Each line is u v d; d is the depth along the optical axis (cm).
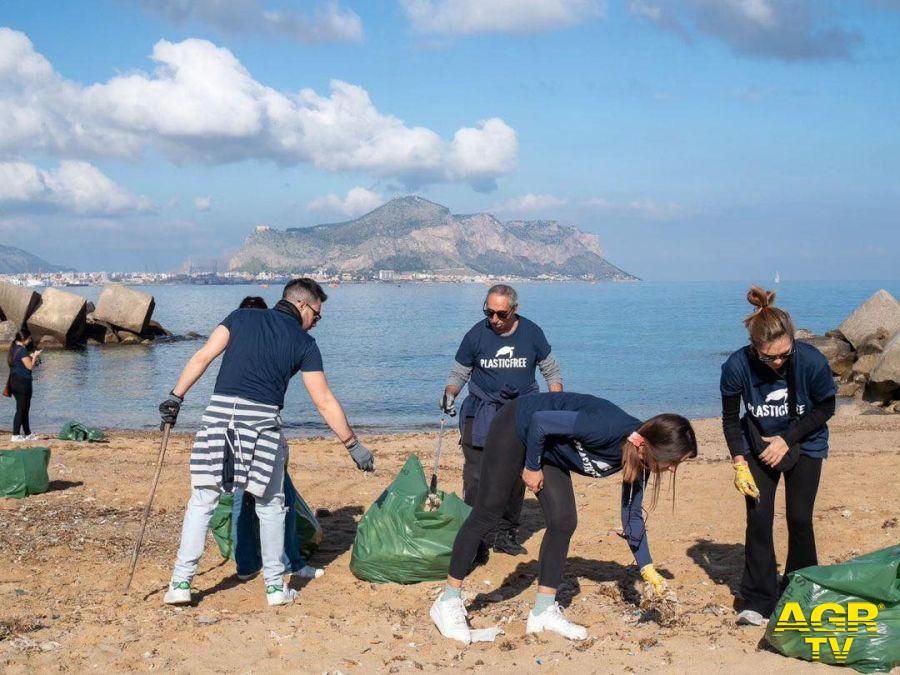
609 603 545
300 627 496
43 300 3988
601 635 479
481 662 440
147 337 4466
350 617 516
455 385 646
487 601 555
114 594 556
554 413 452
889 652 410
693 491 891
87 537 697
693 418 2217
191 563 530
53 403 2436
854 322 3062
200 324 6669
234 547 598
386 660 444
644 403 2525
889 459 1077
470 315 9019
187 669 429
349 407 2445
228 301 13412
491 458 474
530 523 773
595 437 450
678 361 3756
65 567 614
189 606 536
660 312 9300
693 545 686
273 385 521
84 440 1434
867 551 648
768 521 497
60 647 456
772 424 489
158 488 905
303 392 2702
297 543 623
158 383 2875
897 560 421
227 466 509
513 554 668
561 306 11425
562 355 4072
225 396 516
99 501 839
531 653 451
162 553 654
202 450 516
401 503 601
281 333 523
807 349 479
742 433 501
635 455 442
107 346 4191
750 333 477
